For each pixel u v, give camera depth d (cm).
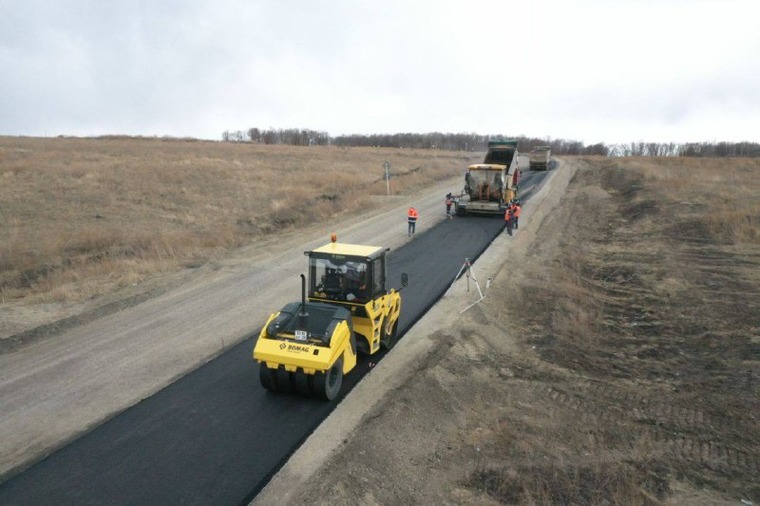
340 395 1091
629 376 1329
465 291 1853
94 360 1233
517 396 1217
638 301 1866
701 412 1142
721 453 997
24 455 860
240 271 2041
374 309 1205
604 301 1897
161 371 1180
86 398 1053
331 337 1010
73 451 872
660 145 15688
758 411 1124
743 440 1036
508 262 2272
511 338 1559
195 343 1345
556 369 1356
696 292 1862
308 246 2475
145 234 2484
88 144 6762
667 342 1517
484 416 1120
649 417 1130
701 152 14200
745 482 912
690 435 1059
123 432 933
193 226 2817
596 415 1144
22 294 1734
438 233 2827
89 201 3144
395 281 1961
